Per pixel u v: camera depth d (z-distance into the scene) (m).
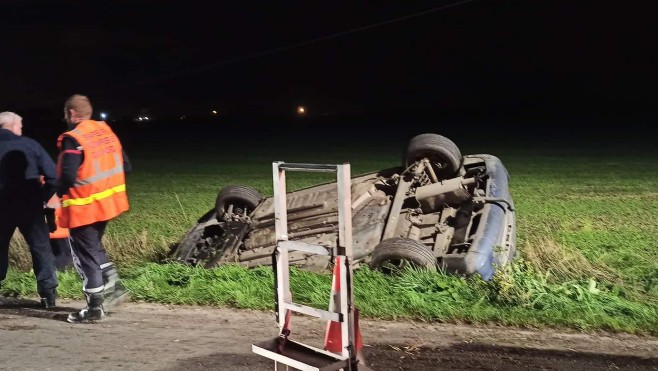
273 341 4.04
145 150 31.64
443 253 7.50
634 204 13.06
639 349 5.12
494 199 8.04
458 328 5.66
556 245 8.48
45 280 6.38
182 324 5.84
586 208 12.64
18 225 6.28
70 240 5.93
